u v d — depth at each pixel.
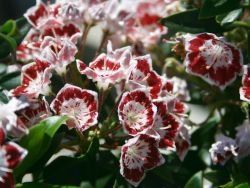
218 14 0.28
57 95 0.25
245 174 0.29
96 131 0.26
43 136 0.24
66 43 0.26
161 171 0.29
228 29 0.30
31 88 0.26
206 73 0.29
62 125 0.26
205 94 0.33
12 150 0.22
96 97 0.25
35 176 0.25
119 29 0.29
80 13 0.28
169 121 0.27
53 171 0.26
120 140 0.27
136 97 0.26
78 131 0.26
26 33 0.30
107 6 0.28
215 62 0.29
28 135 0.24
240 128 0.29
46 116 0.25
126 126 0.25
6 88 0.28
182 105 0.30
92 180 0.27
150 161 0.26
